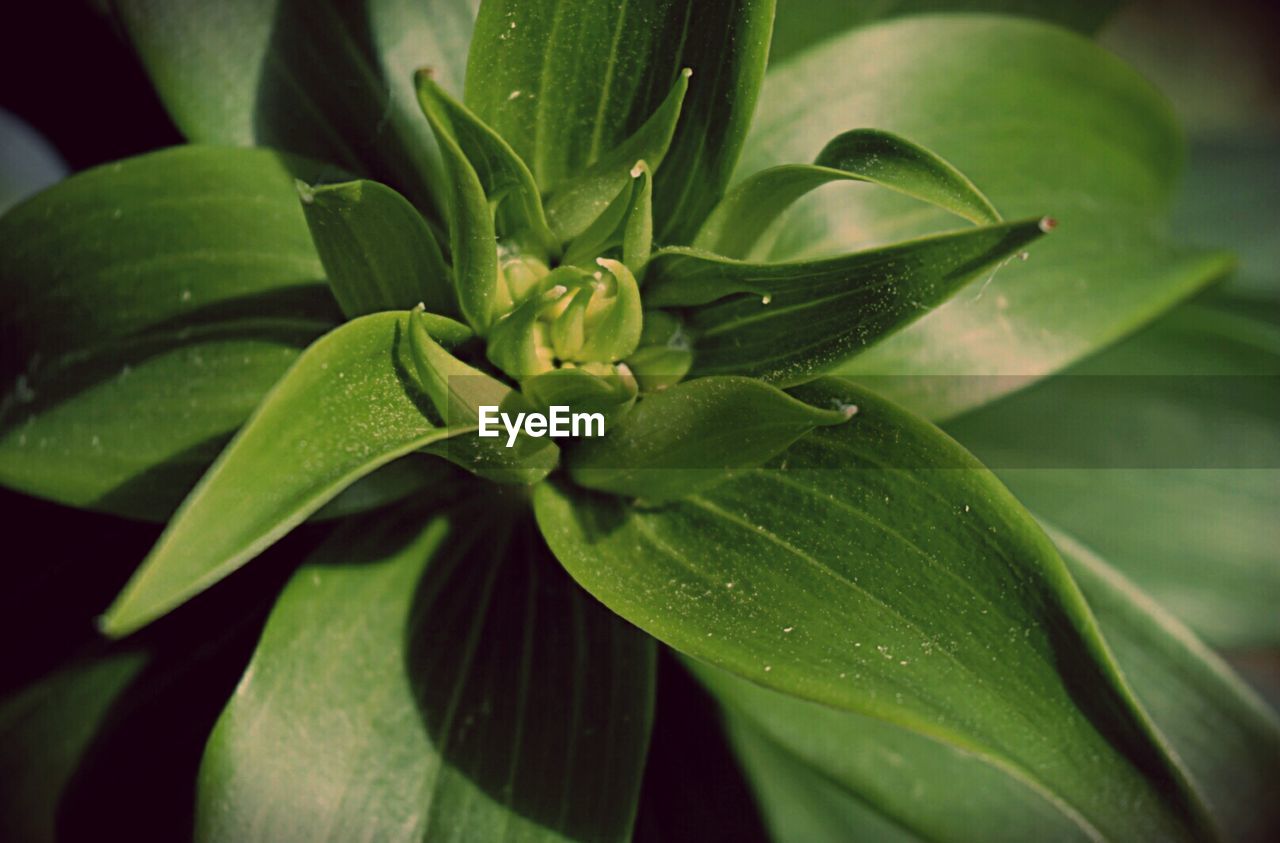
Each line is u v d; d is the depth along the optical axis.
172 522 0.30
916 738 0.39
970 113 0.39
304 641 0.36
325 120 0.38
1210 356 0.45
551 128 0.36
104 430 0.36
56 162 0.46
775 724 0.39
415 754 0.36
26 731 0.40
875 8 0.42
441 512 0.38
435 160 0.39
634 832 0.39
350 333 0.33
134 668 0.39
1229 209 0.58
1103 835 0.33
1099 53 0.39
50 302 0.36
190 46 0.37
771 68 0.39
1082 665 0.33
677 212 0.36
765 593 0.35
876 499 0.35
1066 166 0.39
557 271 0.35
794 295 0.34
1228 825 0.40
